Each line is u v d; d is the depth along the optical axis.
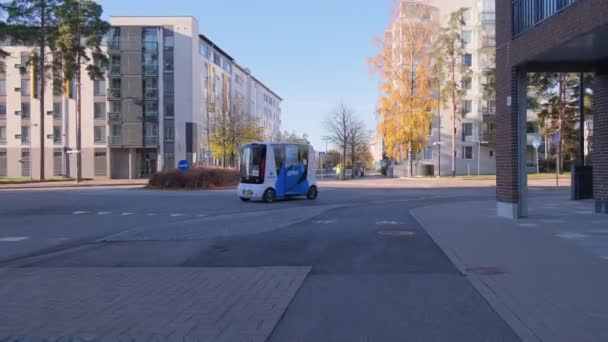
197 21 67.19
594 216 16.30
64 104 64.56
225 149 62.09
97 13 48.50
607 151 16.62
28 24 46.84
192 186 36.78
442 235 12.66
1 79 64.62
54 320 6.23
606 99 16.53
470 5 62.88
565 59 14.52
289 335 5.66
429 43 50.00
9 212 20.48
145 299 7.18
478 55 62.78
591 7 10.84
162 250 11.48
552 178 47.19
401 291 7.53
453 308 6.65
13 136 65.00
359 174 69.69
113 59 64.31
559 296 7.07
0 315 6.46
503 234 12.71
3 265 10.03
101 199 27.31
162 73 64.69
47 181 49.31
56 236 14.01
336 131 64.94
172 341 5.47
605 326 5.82
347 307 6.73
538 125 58.53
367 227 14.62
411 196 28.62
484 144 63.09
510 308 6.55
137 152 66.00
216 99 71.25
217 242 12.42
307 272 8.80
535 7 13.90
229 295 7.36
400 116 49.62
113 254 11.04
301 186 25.88
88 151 64.88
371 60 50.69
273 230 14.34
